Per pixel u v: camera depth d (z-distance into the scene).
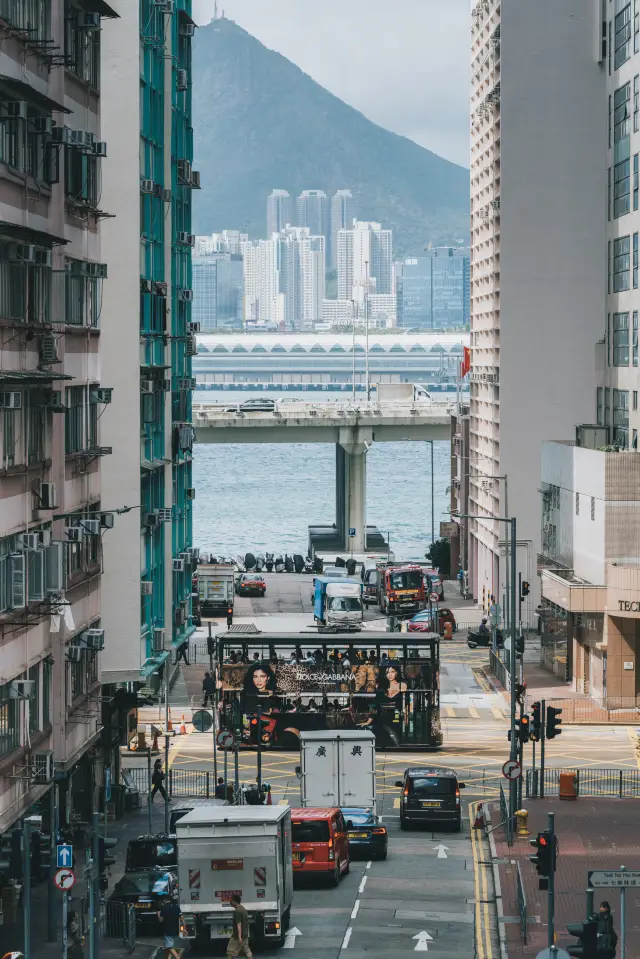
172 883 52.34
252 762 86.94
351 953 46.69
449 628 136.25
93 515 63.16
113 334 74.00
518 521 140.50
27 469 51.75
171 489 85.81
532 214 139.75
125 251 74.06
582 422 140.38
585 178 139.75
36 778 51.59
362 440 197.38
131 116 74.00
